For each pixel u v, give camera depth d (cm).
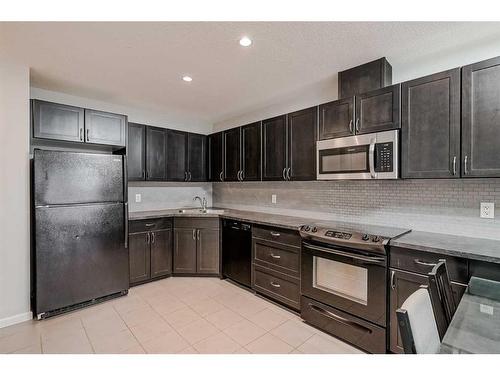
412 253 181
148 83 283
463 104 177
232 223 336
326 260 230
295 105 335
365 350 203
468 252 158
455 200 212
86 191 271
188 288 322
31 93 291
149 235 337
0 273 231
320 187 309
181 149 400
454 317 113
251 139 346
